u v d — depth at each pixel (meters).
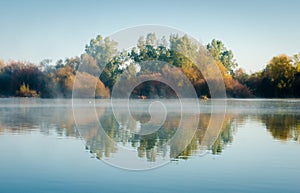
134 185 8.20
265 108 32.56
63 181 8.48
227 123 20.16
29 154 11.17
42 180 8.55
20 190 7.89
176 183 8.35
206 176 8.88
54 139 14.05
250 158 10.73
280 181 8.48
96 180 8.56
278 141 13.77
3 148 12.14
